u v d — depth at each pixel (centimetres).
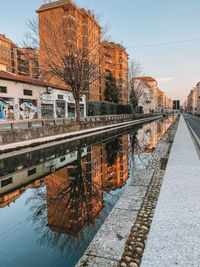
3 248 281
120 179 589
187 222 255
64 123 1589
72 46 1711
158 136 1722
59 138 1370
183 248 207
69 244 282
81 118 2042
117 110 5228
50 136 1280
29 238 305
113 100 5872
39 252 266
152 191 397
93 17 1762
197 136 1308
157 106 11556
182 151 761
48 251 269
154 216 278
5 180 618
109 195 469
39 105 2477
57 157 955
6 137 938
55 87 2672
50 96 2645
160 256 197
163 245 214
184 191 359
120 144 1306
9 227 338
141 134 1916
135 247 225
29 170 730
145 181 463
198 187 375
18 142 1004
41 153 1057
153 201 350
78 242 286
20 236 310
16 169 743
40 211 397
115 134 1959
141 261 193
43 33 1692
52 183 577
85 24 1672
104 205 413
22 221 360
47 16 1666
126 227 269
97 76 1881
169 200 326
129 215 302
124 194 390
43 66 1745
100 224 335
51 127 1315
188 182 405
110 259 207
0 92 1988
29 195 492
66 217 364
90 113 3806
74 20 1645
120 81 6266
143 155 934
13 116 2145
